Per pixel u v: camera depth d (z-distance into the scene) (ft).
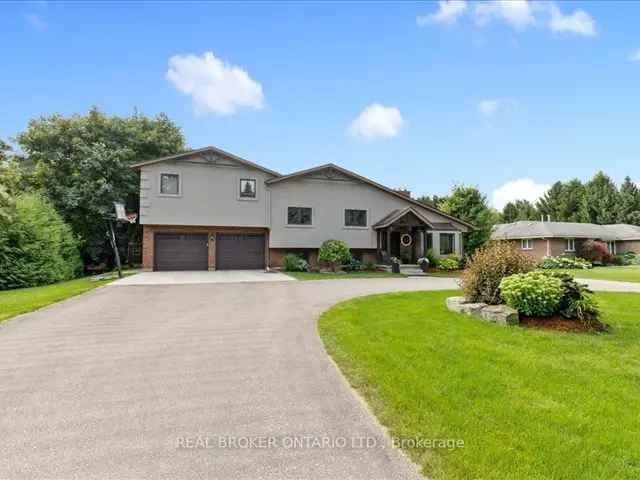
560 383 13.76
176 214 63.21
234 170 66.18
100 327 22.88
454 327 22.00
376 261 74.38
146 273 59.26
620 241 117.08
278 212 68.13
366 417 11.46
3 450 9.57
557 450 9.34
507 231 115.65
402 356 16.66
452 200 90.17
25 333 21.42
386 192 75.36
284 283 46.55
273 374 15.10
